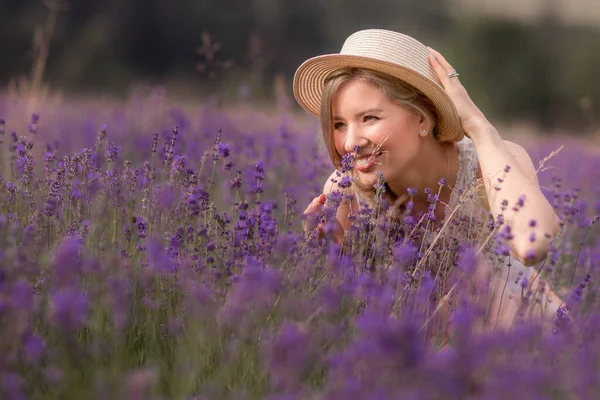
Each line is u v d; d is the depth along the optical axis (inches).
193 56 1336.1
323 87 158.1
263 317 118.6
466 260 122.6
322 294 106.4
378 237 137.7
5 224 128.6
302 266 127.3
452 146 159.5
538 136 624.7
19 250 118.1
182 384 97.1
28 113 259.6
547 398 82.1
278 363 82.0
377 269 129.2
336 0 1488.7
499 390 78.7
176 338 114.7
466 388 81.4
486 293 125.0
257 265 127.8
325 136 153.8
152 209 150.7
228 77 491.5
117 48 1282.0
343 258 132.4
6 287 95.0
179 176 165.0
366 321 88.8
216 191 223.8
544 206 139.7
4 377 87.5
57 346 106.7
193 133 283.1
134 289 120.0
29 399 97.1
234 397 96.6
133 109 365.4
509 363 95.7
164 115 340.5
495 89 1130.0
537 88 1128.2
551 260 135.8
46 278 118.4
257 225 140.8
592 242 215.9
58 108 372.8
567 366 96.6
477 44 1145.4
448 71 153.3
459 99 152.7
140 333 118.0
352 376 92.4
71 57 913.5
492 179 144.4
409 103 146.5
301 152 272.1
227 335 113.5
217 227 139.1
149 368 106.6
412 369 76.4
